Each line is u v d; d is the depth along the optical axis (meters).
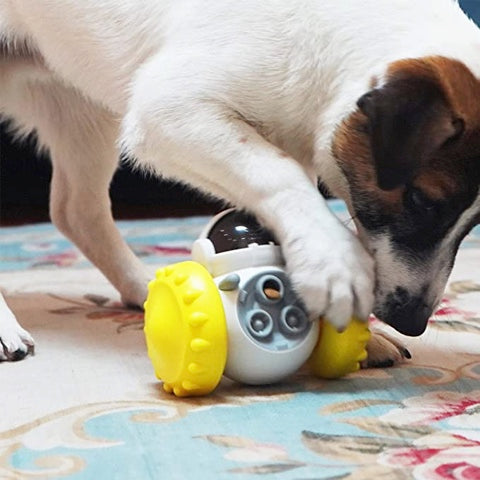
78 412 1.53
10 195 4.36
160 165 1.86
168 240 3.47
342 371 1.69
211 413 1.52
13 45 2.20
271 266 1.64
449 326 2.08
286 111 1.81
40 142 2.52
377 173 1.56
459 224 1.67
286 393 1.63
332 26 1.78
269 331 1.61
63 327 2.14
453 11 1.81
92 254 2.44
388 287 1.70
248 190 1.72
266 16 1.81
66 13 2.04
